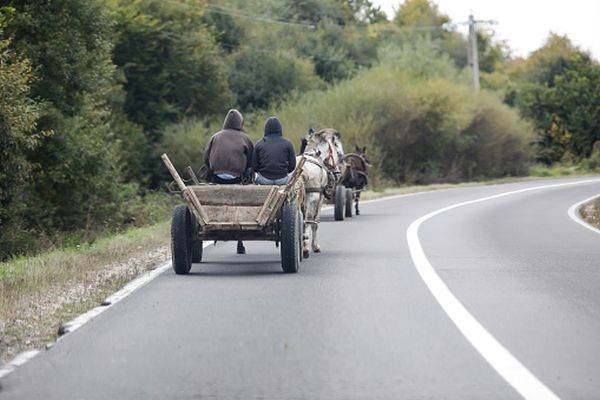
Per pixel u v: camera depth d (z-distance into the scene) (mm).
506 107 116250
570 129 133750
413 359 13805
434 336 15570
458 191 82812
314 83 126438
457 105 102250
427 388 12047
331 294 20500
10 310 18922
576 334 15719
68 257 28391
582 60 147625
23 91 42438
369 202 64938
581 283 22281
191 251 25406
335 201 45938
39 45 53875
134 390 12203
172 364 13727
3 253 46906
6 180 47031
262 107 124000
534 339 15266
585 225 43656
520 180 108375
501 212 53875
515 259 27844
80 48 55219
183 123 105750
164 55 106938
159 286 22172
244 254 29859
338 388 12117
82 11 55375
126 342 15469
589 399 11414
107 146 59906
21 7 53969
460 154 109688
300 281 22812
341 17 174375
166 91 106188
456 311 18062
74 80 55312
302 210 29062
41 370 13523
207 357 14164
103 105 94688
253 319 17484
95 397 11891
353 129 92875
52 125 54594
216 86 110125
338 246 32219
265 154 26656
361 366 13391
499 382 12320
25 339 16109
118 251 30344
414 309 18344
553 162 134500
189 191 24297
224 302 19609
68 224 58062
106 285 22422
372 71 108688
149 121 106625
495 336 15547
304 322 17078
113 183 60281
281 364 13602
